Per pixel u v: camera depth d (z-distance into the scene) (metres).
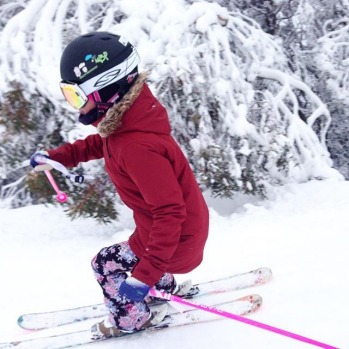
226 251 3.87
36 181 4.54
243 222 4.40
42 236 4.54
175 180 2.28
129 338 2.83
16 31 4.94
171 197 2.24
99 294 3.42
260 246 3.89
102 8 5.25
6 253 4.15
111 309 2.75
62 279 3.66
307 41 6.96
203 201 2.60
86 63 2.24
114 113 2.24
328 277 3.28
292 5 6.73
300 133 5.32
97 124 2.36
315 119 5.86
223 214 4.99
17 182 5.55
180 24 4.87
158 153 2.26
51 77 4.59
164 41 4.83
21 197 5.80
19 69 4.63
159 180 2.23
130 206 2.48
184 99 4.65
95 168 4.51
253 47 5.38
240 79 4.99
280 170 5.04
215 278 3.50
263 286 3.27
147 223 2.45
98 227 4.75
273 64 5.55
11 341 2.95
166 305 2.90
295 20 6.75
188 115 4.69
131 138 2.26
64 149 2.79
